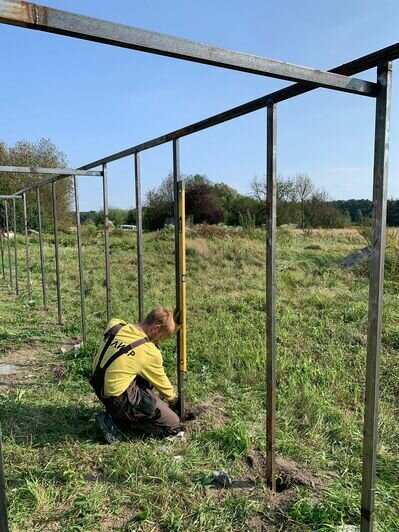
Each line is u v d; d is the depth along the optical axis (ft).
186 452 8.65
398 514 6.93
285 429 9.64
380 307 5.62
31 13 3.89
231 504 7.11
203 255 39.40
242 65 5.00
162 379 9.54
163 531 6.55
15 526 6.51
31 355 14.97
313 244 49.39
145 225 84.58
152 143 9.91
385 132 5.38
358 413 10.70
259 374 12.63
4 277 32.45
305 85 5.97
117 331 9.54
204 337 16.16
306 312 20.65
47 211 68.39
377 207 5.49
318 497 7.32
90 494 7.25
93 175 13.89
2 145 83.66
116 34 4.33
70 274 33.27
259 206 79.61
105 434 8.95
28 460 8.24
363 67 5.55
